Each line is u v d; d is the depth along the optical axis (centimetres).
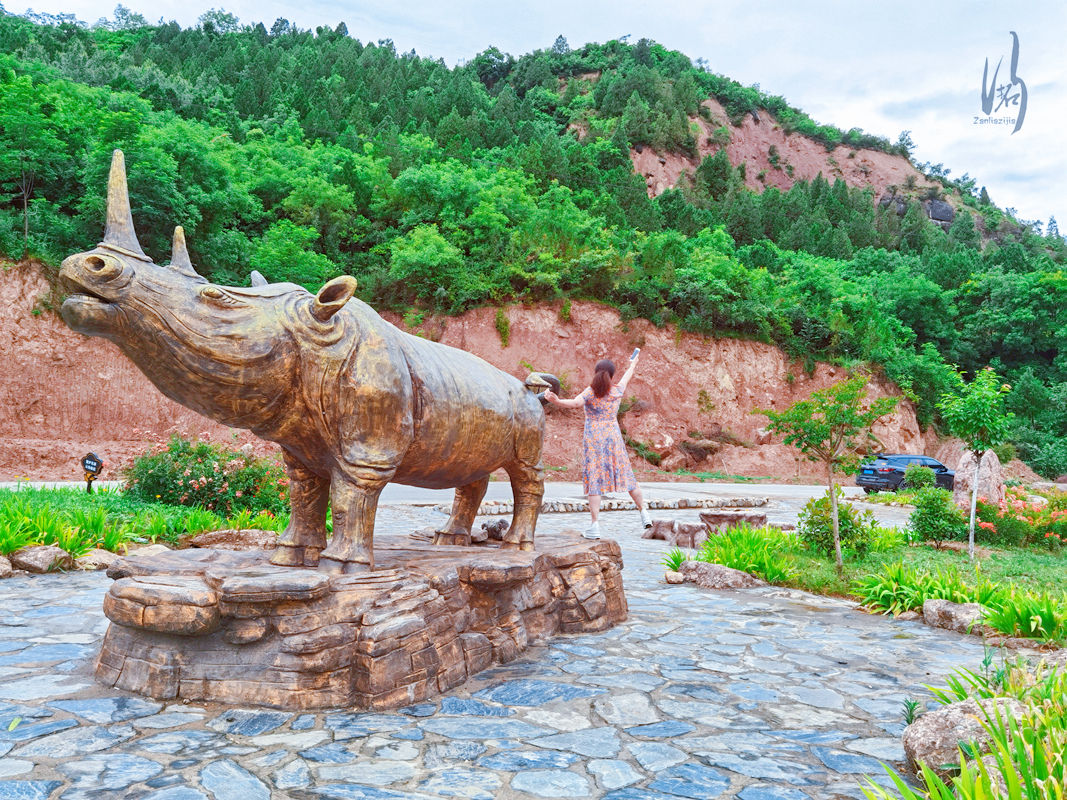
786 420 802
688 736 326
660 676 417
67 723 311
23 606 529
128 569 385
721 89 8925
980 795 205
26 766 268
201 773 267
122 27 7594
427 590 386
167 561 402
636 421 2925
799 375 3284
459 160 4059
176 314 339
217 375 351
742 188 6469
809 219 6216
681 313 3153
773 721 349
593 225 3325
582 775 279
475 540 555
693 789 269
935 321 4441
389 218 3231
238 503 994
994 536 1105
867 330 3494
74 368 2219
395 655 352
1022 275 4888
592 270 3047
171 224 2353
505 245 3058
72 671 381
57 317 2239
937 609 572
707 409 3050
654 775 281
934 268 5034
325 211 3084
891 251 6234
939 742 283
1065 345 4347
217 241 2522
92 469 1030
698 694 387
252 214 2917
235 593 334
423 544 522
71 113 2656
